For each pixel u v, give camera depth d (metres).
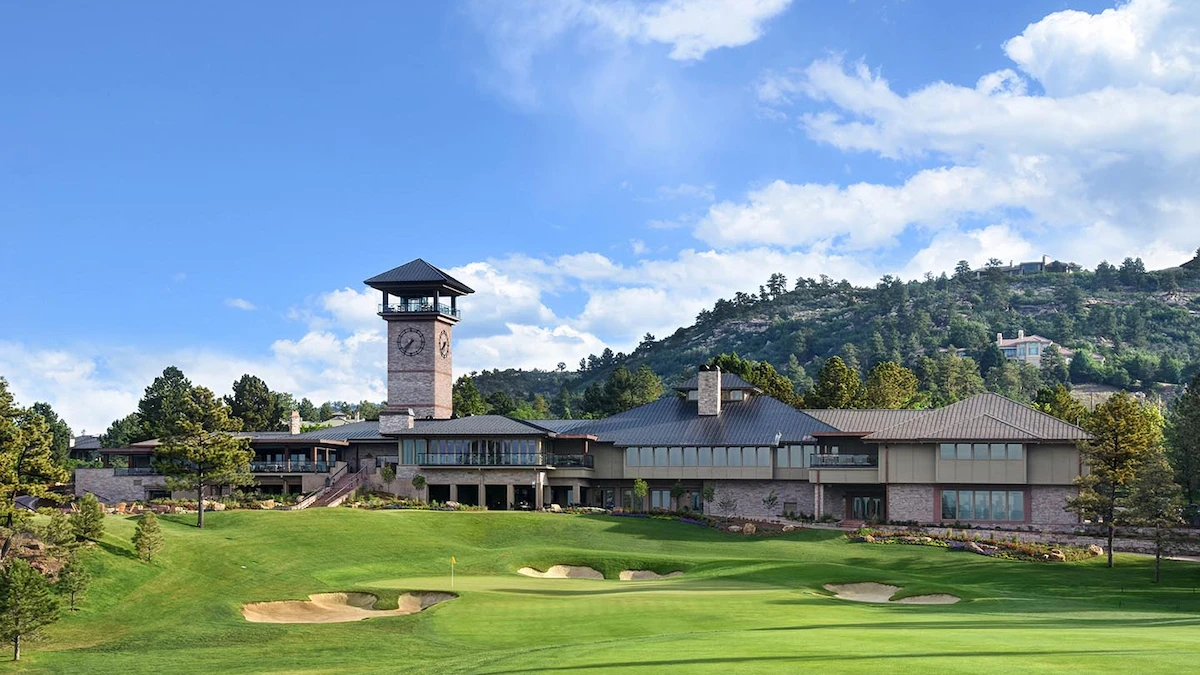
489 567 67.38
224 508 88.50
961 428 85.81
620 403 156.62
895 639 33.03
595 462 101.00
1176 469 98.75
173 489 79.12
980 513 84.88
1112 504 69.44
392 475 100.00
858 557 72.81
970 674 25.31
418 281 109.88
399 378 110.75
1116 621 42.06
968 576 64.75
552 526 83.25
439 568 68.56
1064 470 82.88
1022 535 79.31
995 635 34.31
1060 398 119.56
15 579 44.16
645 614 45.69
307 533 75.06
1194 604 53.78
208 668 40.62
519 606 50.06
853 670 26.36
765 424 99.38
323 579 63.16
